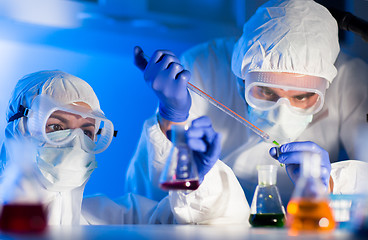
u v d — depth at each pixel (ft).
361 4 9.71
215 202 5.81
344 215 5.18
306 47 6.32
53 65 10.75
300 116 6.65
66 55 10.81
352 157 8.00
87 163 5.89
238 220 5.90
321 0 9.68
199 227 4.65
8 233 3.51
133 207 6.78
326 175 5.54
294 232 3.81
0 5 9.58
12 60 10.44
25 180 3.67
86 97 6.12
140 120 11.76
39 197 3.65
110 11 10.34
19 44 10.39
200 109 7.96
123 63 11.43
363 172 6.25
